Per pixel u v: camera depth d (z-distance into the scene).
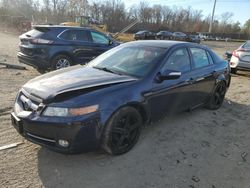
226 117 5.71
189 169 3.66
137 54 4.65
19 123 3.51
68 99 3.37
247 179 3.54
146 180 3.37
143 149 4.07
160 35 40.97
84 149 3.41
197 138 4.59
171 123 5.12
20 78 8.15
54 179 3.29
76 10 49.50
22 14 49.47
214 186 3.35
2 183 3.17
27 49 8.51
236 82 9.62
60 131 3.26
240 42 54.97
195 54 5.29
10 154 3.76
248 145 4.48
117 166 3.61
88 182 3.27
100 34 9.70
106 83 3.75
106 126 3.51
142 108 4.02
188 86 4.89
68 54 8.84
